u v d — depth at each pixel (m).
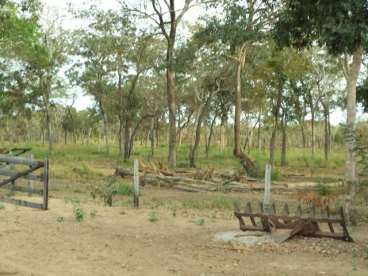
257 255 8.73
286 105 46.66
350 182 12.20
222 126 60.97
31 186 16.05
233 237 9.87
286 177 30.47
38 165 13.09
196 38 28.27
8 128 93.56
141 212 13.63
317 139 88.88
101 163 41.62
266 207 11.32
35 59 46.44
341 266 8.07
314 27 12.37
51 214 12.48
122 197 17.73
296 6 12.13
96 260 8.36
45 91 55.06
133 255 8.71
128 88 56.81
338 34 11.05
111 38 48.69
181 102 57.09
